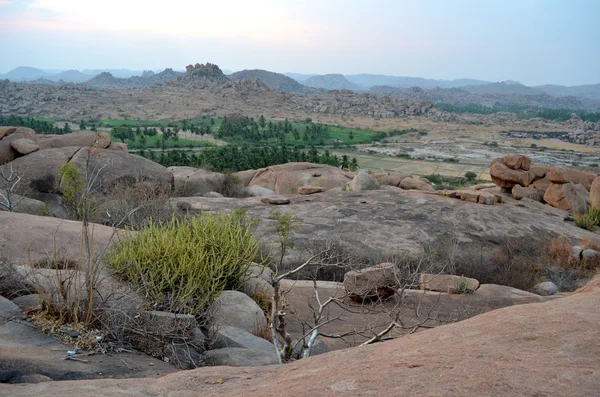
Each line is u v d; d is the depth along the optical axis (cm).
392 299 1137
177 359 568
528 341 301
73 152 2081
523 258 1830
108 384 346
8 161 2084
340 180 3241
